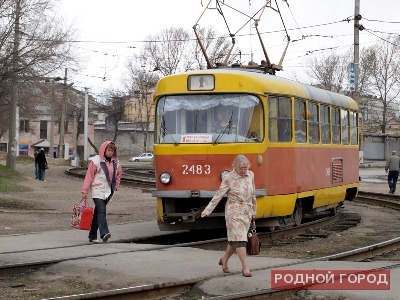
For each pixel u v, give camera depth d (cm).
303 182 1653
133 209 2219
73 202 2456
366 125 9212
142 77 7431
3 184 2981
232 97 1442
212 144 1420
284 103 1559
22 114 6306
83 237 1437
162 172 1454
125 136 9162
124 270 1039
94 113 10125
